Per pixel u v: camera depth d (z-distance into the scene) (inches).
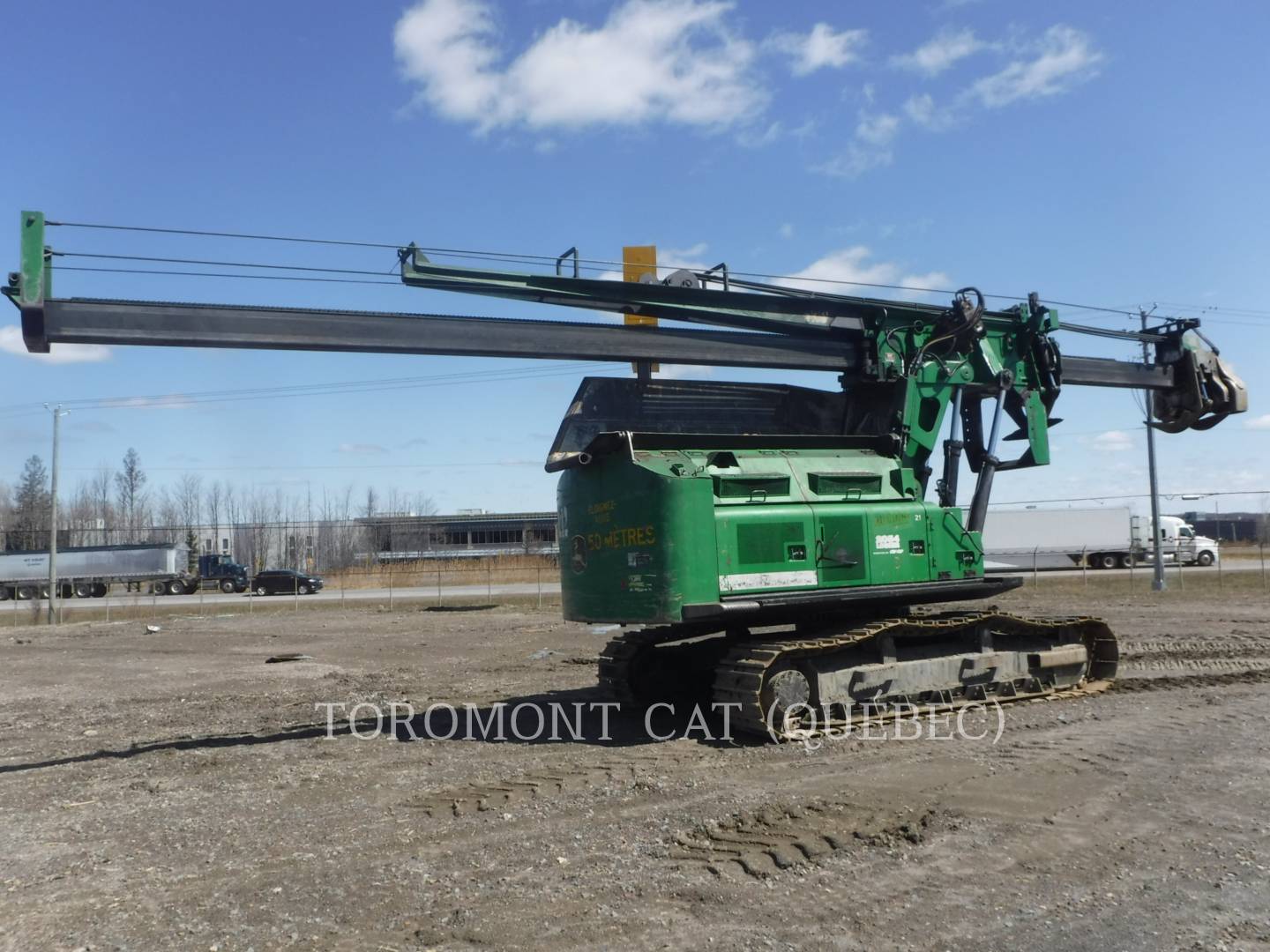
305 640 959.6
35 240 327.6
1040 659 475.5
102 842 286.2
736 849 257.3
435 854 262.8
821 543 416.8
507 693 552.1
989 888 226.4
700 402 443.8
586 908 220.8
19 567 2233.0
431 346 376.5
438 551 2977.4
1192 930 201.9
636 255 434.9
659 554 382.6
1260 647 665.6
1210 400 553.9
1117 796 296.0
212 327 349.1
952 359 475.5
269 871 253.9
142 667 757.3
